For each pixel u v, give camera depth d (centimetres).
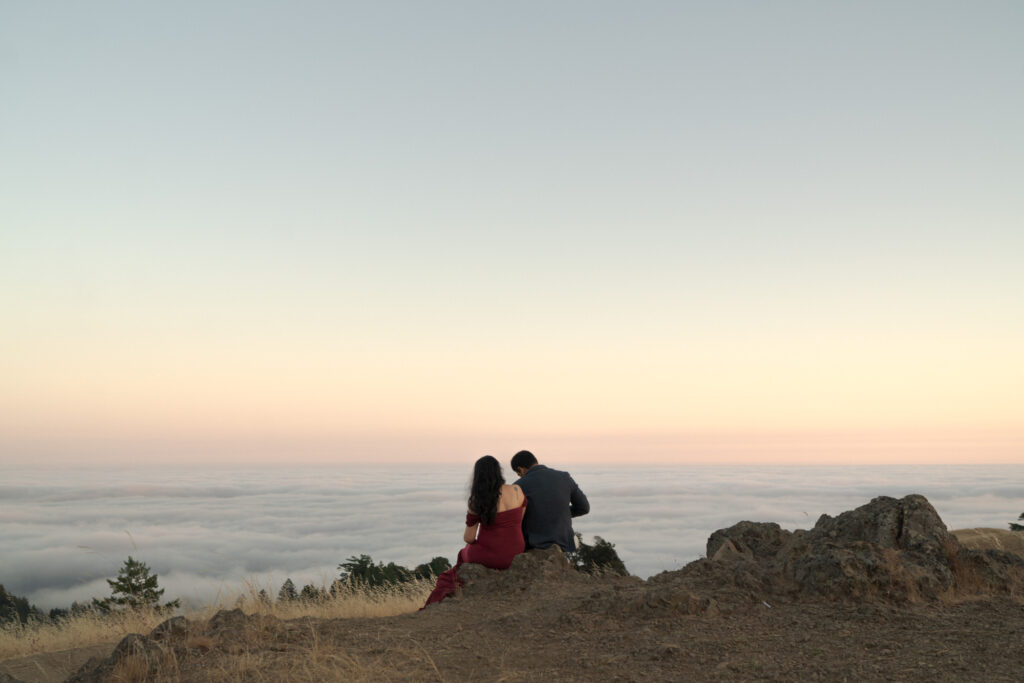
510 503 668
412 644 439
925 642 363
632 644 400
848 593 439
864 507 520
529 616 488
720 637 397
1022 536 709
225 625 489
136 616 887
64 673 594
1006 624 383
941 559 471
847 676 328
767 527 583
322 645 441
